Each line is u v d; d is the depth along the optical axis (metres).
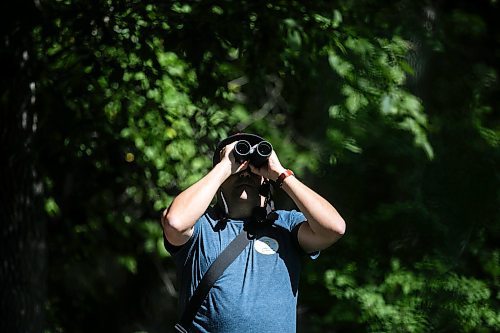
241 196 10.88
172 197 23.97
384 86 20.84
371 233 27.09
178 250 10.82
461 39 33.81
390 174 29.02
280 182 10.65
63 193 25.98
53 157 23.91
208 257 10.54
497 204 27.67
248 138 11.04
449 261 26.00
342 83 21.38
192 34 18.61
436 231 26.92
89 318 29.94
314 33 18.97
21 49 18.88
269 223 10.84
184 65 21.03
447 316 25.39
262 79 21.72
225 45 19.53
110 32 18.36
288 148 29.77
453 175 28.00
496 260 27.30
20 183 19.45
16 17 18.05
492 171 27.94
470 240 27.61
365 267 26.64
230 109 23.30
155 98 20.31
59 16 18.30
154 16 18.62
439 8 31.94
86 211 26.28
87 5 18.11
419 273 25.77
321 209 10.52
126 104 20.97
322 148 29.25
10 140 19.25
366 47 19.56
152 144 21.72
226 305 10.27
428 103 29.91
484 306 25.44
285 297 10.52
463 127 28.50
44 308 20.11
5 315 19.41
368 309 25.28
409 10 23.33
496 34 34.78
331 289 26.08
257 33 19.19
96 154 23.38
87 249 26.77
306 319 28.42
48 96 20.61
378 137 27.44
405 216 26.86
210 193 10.48
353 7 20.95
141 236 28.03
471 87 30.28
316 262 26.67
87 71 19.69
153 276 31.89
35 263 19.80
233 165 10.69
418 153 27.70
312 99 30.64
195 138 22.67
